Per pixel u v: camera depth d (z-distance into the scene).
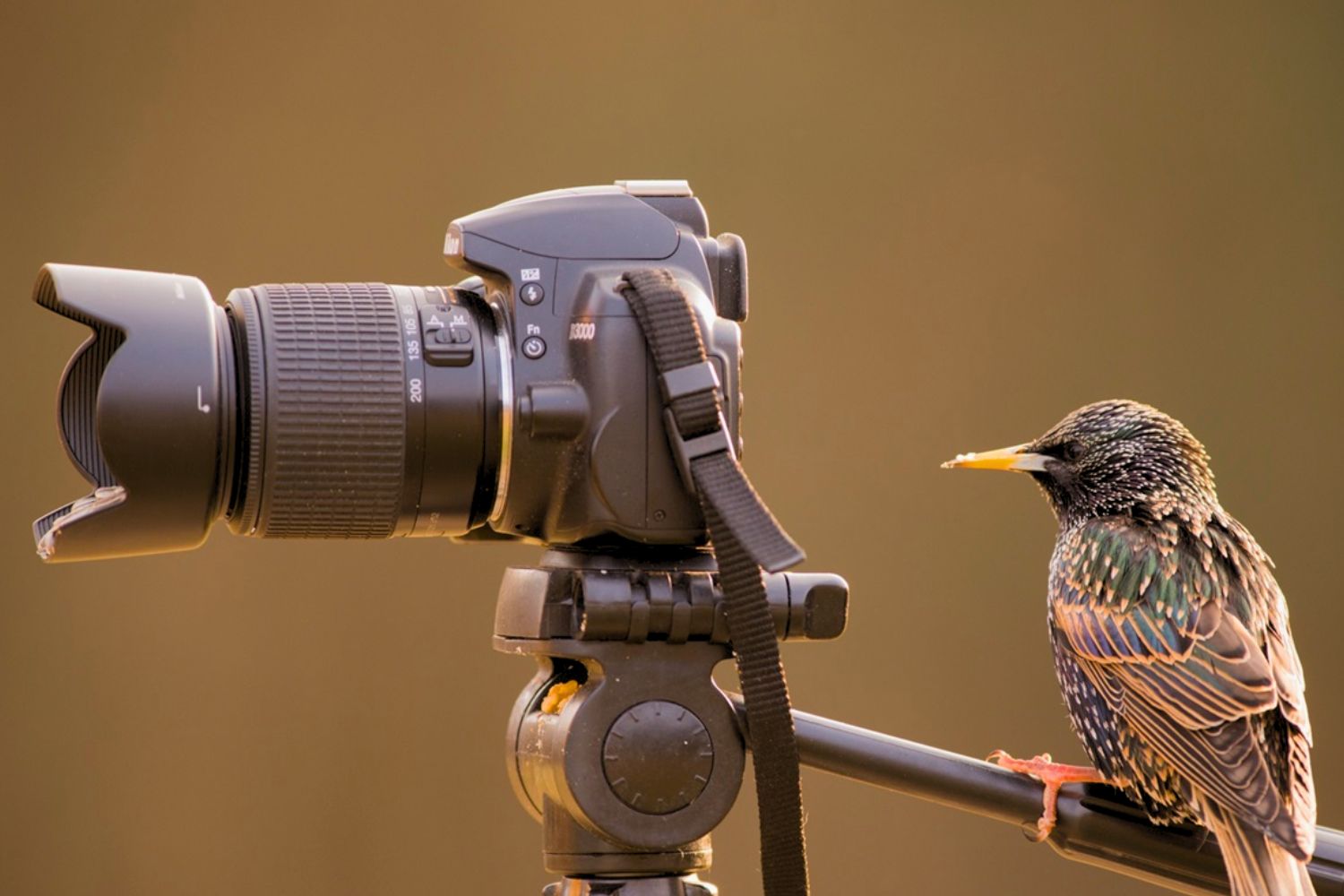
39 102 10.36
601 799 3.17
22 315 10.30
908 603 10.76
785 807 3.16
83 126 10.40
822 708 10.63
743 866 10.09
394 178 10.60
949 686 10.71
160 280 3.26
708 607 3.23
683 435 3.19
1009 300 11.03
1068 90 11.16
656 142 10.87
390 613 10.33
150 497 3.16
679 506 3.25
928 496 10.86
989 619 10.77
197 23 10.52
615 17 10.88
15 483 10.22
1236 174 11.15
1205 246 11.11
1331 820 10.67
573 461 3.25
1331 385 11.06
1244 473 11.03
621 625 3.19
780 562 3.05
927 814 10.41
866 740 3.50
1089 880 10.32
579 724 3.18
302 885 10.09
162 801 10.05
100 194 10.38
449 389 3.26
